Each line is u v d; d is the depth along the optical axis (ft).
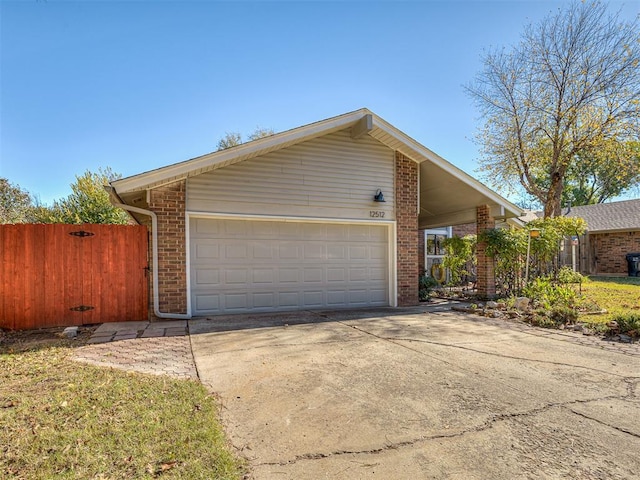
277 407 11.17
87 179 54.80
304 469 8.08
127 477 7.59
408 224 32.01
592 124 50.42
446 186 34.55
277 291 28.14
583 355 16.67
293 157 28.37
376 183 30.94
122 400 11.28
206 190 25.81
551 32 50.72
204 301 26.00
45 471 7.75
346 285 30.37
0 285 22.53
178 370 14.24
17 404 11.02
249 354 16.43
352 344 18.21
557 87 51.90
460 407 11.19
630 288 41.70
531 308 27.02
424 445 9.07
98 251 23.98
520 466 8.18
